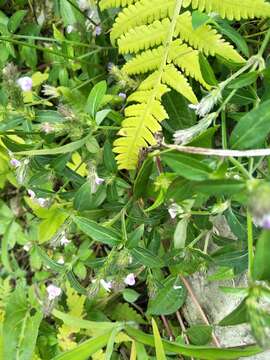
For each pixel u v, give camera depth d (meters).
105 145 0.35
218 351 0.36
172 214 0.32
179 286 0.38
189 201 0.32
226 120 0.37
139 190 0.35
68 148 0.34
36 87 0.44
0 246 0.51
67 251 0.44
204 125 0.30
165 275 0.41
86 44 0.41
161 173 0.32
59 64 0.42
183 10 0.35
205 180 0.23
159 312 0.38
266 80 0.31
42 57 0.47
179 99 0.35
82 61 0.41
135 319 0.44
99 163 0.37
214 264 0.35
